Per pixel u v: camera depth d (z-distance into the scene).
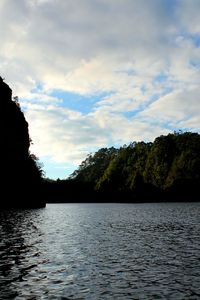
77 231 44.75
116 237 38.47
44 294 17.33
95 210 101.50
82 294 17.38
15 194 101.31
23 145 114.31
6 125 102.75
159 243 33.56
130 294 17.36
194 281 19.61
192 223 55.97
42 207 121.00
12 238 36.94
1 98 103.31
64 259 25.77
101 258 26.17
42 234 40.91
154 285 18.91
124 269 22.61
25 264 24.00
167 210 96.19
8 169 99.62
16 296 16.98
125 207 118.81
